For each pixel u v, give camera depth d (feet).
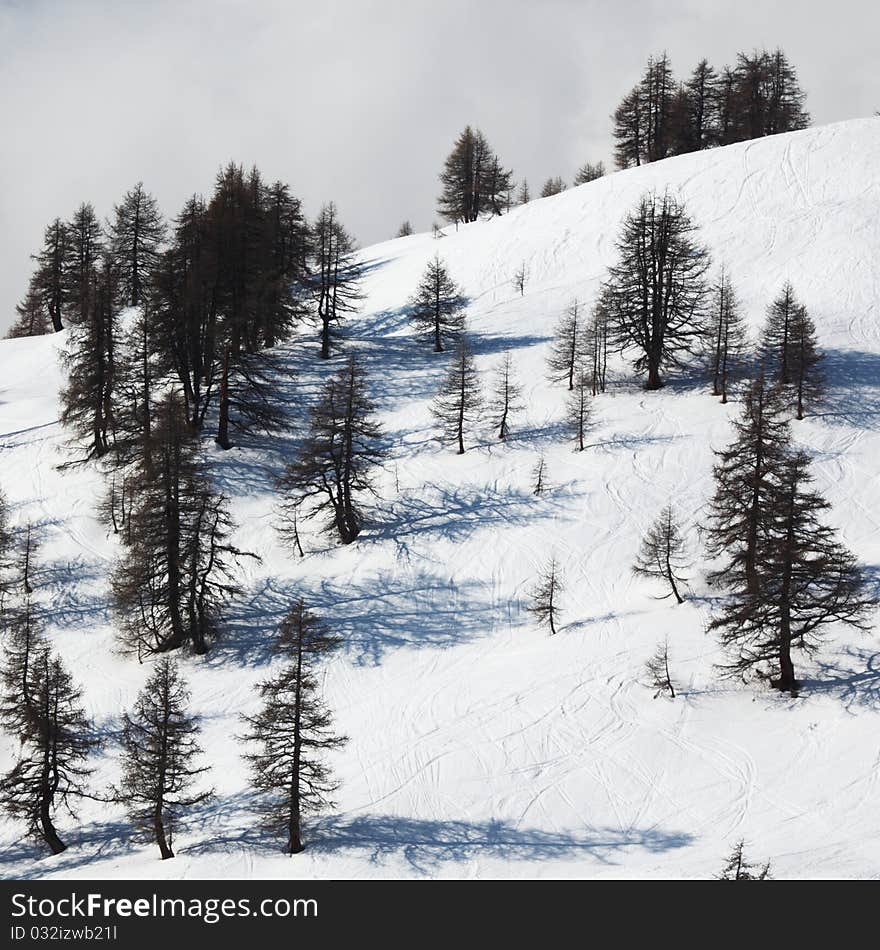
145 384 183.11
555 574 147.74
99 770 120.16
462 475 175.73
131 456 174.91
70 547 164.96
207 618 147.43
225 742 120.16
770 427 132.26
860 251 251.39
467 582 149.28
